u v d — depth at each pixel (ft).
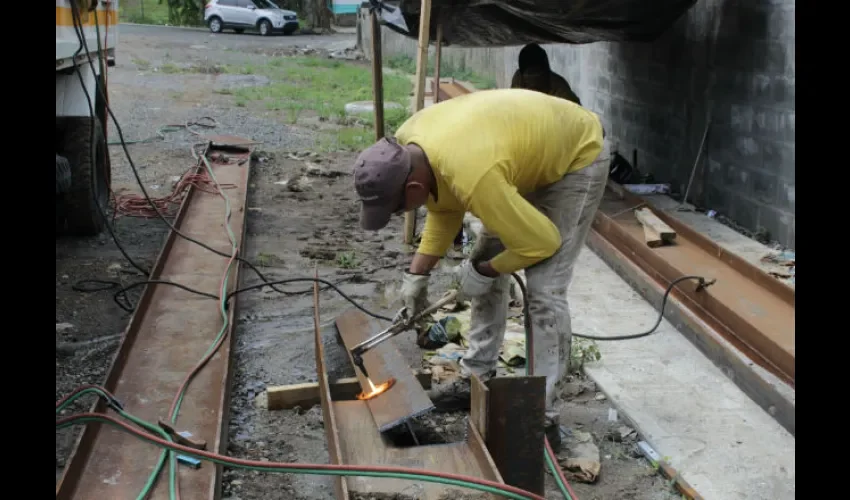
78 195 23.84
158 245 24.56
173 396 15.07
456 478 10.61
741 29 25.30
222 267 22.12
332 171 35.73
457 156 11.76
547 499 12.96
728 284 19.57
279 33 108.68
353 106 52.54
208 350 16.92
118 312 19.65
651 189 30.42
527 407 11.73
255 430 14.84
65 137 23.50
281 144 41.42
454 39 29.86
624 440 14.85
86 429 12.96
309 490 13.12
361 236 27.04
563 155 13.15
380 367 14.87
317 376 16.51
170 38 96.58
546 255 12.30
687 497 13.01
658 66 31.55
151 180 32.35
